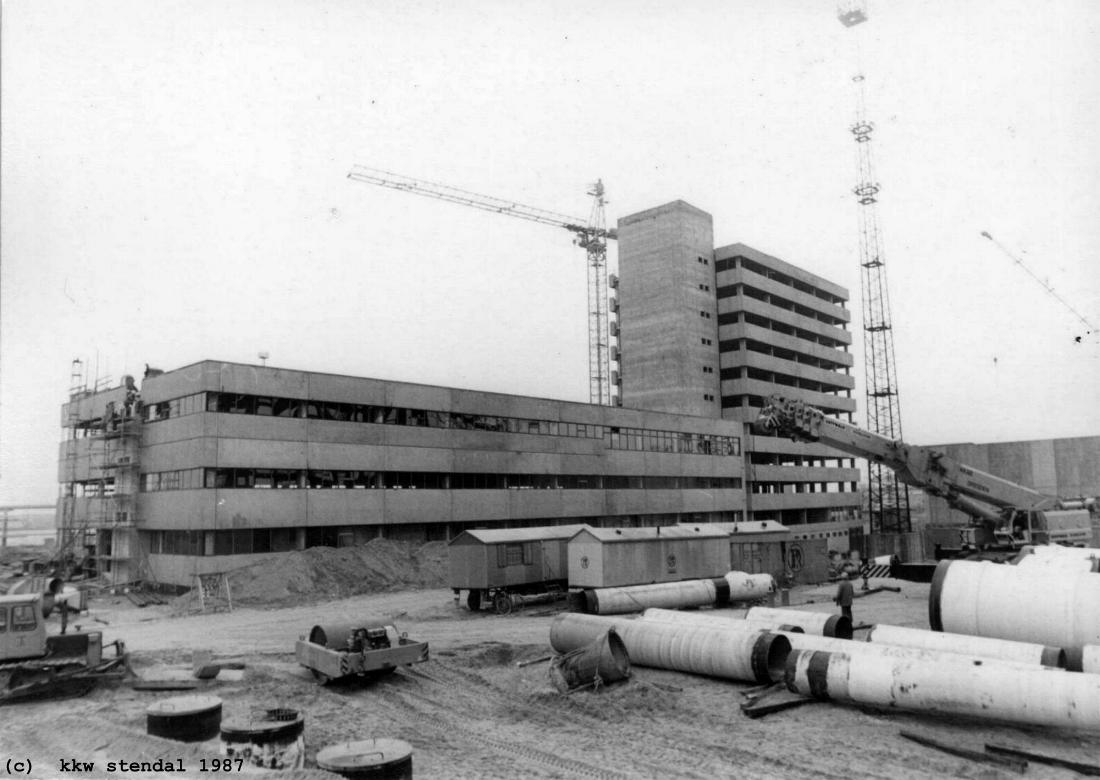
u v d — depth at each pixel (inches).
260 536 1601.9
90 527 1909.4
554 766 511.5
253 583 1461.6
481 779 483.8
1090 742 561.0
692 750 544.7
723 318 3420.3
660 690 692.7
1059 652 662.5
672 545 1366.9
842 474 3818.9
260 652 904.3
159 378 1710.1
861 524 3784.5
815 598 1416.1
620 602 1173.1
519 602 1270.9
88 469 2018.9
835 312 3937.0
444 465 1948.8
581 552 1290.6
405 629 1098.1
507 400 2145.7
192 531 1560.0
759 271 3587.6
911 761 521.7
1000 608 774.5
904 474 1465.3
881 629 775.7
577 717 631.8
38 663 686.5
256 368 1619.1
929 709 601.9
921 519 4195.4
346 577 1552.7
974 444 3275.1
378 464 1804.9
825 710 647.1
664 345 3265.3
